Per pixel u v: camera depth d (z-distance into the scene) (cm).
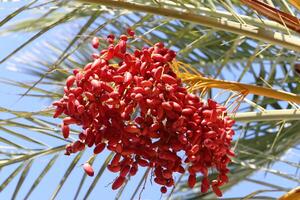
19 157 264
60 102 214
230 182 301
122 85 212
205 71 323
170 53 217
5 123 257
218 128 213
